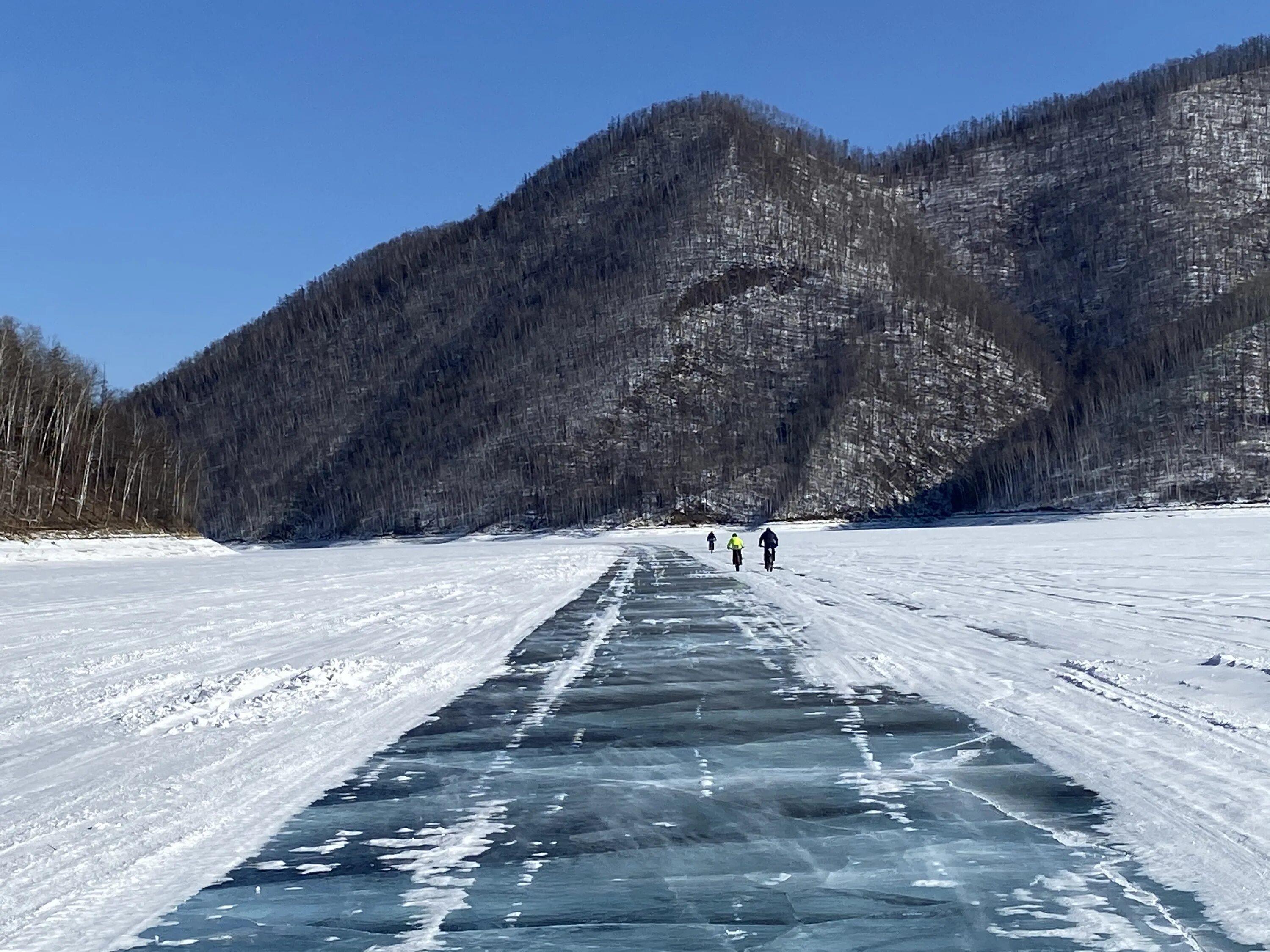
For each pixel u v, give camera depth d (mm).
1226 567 36125
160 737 11008
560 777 9000
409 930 5668
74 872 6688
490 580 41219
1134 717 10570
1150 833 6898
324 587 39031
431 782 8867
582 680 14438
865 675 14117
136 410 130875
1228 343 160625
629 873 6523
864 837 7082
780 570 42625
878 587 31266
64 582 47094
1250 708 10727
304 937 5594
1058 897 5855
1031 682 13078
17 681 15516
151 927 5766
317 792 8586
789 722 11133
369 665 15672
